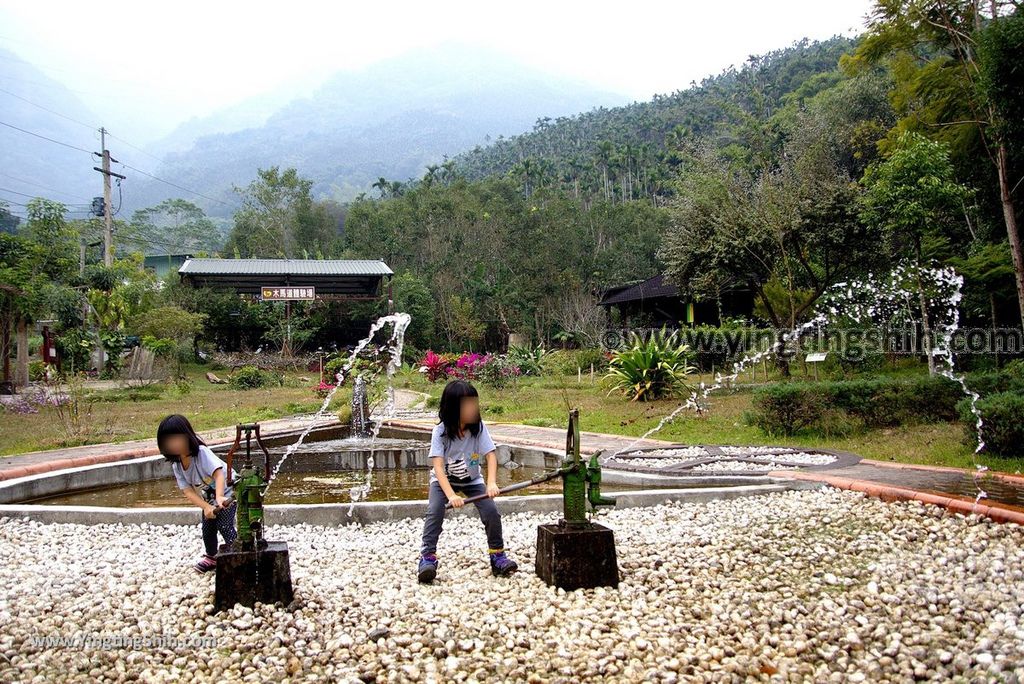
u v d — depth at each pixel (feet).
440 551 15.23
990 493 17.67
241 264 114.42
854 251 54.70
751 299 79.36
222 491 13.23
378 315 125.49
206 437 34.27
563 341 126.82
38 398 49.90
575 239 157.28
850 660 9.25
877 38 45.85
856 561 13.56
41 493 23.04
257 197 191.31
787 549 14.38
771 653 9.36
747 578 12.69
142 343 82.12
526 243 152.46
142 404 56.13
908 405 30.04
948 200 41.11
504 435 34.45
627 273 155.43
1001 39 34.88
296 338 111.65
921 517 16.46
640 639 9.74
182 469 13.71
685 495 19.22
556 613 11.03
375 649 9.82
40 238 85.87
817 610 10.93
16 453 29.86
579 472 12.58
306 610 11.28
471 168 326.03
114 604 11.80
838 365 54.90
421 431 35.40
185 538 16.87
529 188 229.86
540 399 53.06
